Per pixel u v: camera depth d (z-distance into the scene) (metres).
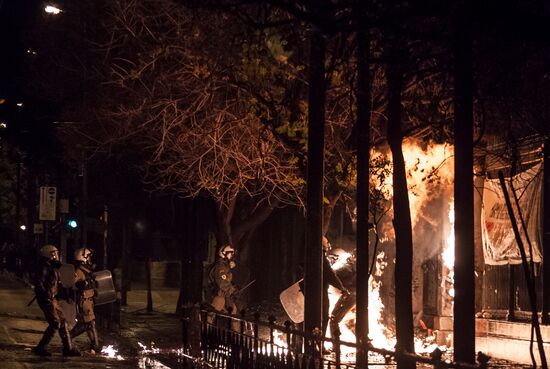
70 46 24.69
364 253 9.27
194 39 13.14
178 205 30.56
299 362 9.69
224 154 16.28
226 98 15.46
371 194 13.70
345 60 10.09
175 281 40.53
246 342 11.06
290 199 23.30
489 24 7.27
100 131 23.19
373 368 13.05
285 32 9.53
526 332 13.84
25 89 26.77
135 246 44.28
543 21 6.54
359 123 9.33
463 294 7.96
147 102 18.03
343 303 15.49
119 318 21.22
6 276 51.06
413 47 9.44
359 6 7.78
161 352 17.30
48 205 30.80
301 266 15.17
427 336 16.61
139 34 16.81
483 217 15.46
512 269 14.56
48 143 33.94
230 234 23.17
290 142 12.70
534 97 10.88
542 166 13.70
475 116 12.59
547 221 13.50
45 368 14.81
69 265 16.98
